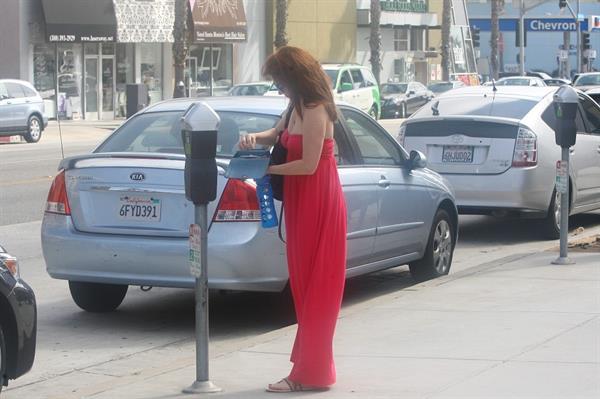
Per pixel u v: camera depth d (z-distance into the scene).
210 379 9.05
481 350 9.69
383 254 12.73
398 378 8.82
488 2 105.06
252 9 66.50
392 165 13.08
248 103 12.30
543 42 108.75
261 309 12.91
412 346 9.94
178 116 12.34
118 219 11.27
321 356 8.45
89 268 11.35
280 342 10.49
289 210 8.38
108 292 12.57
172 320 12.37
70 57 56.19
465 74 79.19
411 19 77.44
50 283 14.50
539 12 108.69
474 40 87.94
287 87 8.16
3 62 53.00
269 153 8.31
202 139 8.16
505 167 16.81
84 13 55.00
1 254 8.52
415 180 13.38
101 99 58.06
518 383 8.53
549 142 17.20
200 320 8.55
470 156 17.03
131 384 9.02
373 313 11.45
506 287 12.70
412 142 17.42
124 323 12.21
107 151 12.11
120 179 11.23
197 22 61.53
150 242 10.99
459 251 17.16
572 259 14.62
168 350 10.99
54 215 11.60
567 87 13.88
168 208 11.04
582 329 10.40
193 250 8.40
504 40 109.75
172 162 11.12
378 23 70.56
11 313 8.36
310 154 8.12
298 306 8.51
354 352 9.77
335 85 48.72
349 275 12.08
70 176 11.55
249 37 66.50
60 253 11.45
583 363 9.10
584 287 12.59
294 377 8.50
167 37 59.38
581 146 18.30
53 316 12.55
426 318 11.13
